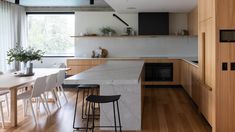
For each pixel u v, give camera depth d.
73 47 8.80
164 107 5.43
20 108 5.45
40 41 8.80
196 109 5.23
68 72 8.00
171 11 7.92
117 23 8.45
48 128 4.11
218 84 3.54
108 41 8.60
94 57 8.45
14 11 8.05
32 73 5.29
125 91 4.01
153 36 8.22
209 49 3.91
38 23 8.78
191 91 5.84
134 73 3.80
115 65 5.25
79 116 4.80
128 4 6.60
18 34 8.33
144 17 8.11
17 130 4.02
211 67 3.78
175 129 4.03
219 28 3.49
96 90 6.46
